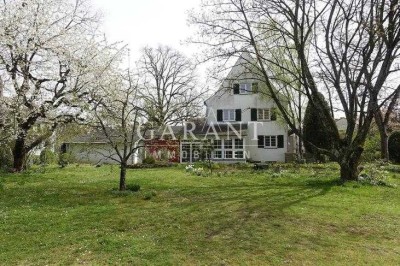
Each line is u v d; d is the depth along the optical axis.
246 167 24.77
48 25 18.03
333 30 16.89
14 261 6.58
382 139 27.27
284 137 34.41
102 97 16.39
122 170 13.91
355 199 12.86
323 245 7.77
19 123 17.94
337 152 17.61
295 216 9.98
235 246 7.48
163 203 11.53
